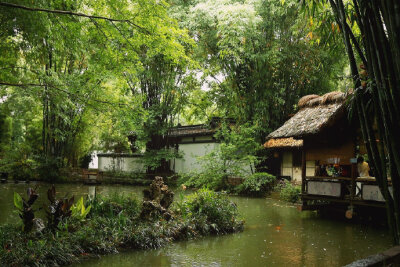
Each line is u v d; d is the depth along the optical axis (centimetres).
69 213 599
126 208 733
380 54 330
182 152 2241
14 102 2217
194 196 822
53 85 811
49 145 2088
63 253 495
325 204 1046
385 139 357
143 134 1980
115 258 532
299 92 1642
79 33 755
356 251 621
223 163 1677
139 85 1989
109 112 922
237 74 1695
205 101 2050
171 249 598
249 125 1669
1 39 733
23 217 567
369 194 845
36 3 646
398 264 216
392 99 318
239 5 1418
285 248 635
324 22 517
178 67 1795
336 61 1525
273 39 1547
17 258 445
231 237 712
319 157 1049
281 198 1413
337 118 898
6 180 1938
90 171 2288
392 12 292
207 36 1691
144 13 745
